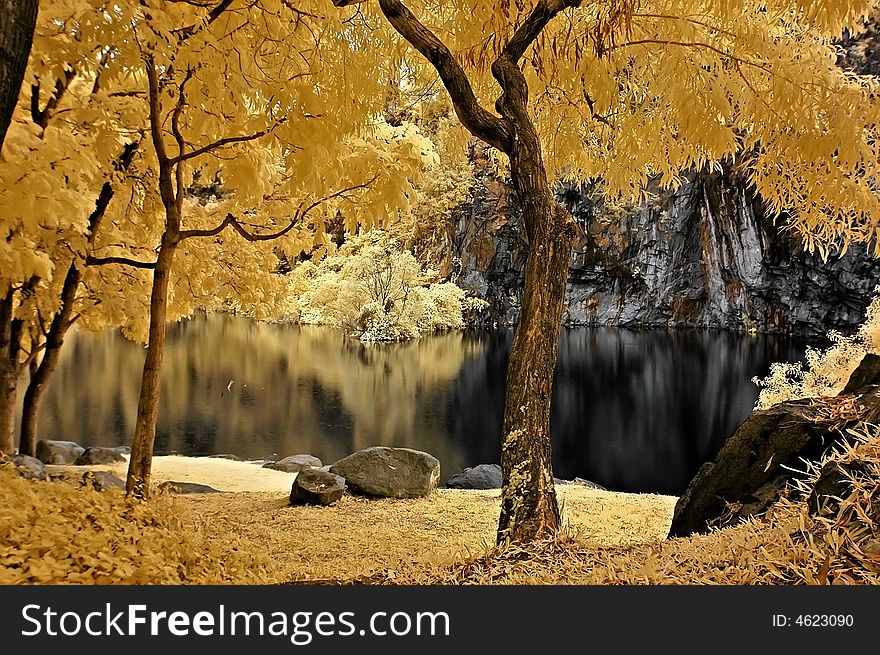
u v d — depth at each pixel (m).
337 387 20.98
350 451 13.80
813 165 6.32
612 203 34.03
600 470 12.77
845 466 2.34
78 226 6.37
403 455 8.70
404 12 4.29
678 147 7.02
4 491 2.88
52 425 15.08
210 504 7.61
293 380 22.08
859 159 6.05
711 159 7.00
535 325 3.89
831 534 1.94
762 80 6.45
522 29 4.43
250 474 10.54
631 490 11.41
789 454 3.38
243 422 16.12
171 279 9.05
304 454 12.96
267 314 9.27
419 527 6.54
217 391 19.83
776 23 6.50
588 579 2.27
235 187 6.68
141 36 4.78
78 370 23.05
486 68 6.06
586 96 6.64
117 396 18.70
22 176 5.37
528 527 3.45
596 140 7.35
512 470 3.63
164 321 6.11
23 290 7.77
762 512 3.21
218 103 5.77
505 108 4.32
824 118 6.12
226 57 5.33
